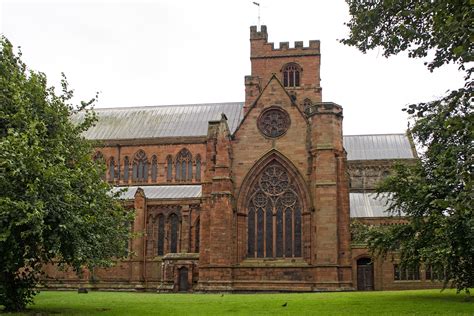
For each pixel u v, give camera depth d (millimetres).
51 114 42531
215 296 57188
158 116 105312
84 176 40656
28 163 34656
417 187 44062
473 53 20016
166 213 88125
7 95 41125
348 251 67562
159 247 87812
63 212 36281
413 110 24953
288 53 99312
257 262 69562
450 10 21969
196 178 96438
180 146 97938
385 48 31016
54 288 86000
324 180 68438
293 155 71188
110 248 44562
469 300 44656
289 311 38156
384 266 80688
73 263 38594
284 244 70000
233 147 72875
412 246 46094
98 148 100125
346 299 47250
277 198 71125
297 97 97688
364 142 107688
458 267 44281
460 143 27281
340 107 70812
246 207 71625
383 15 30031
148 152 98938
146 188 95688
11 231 34312
